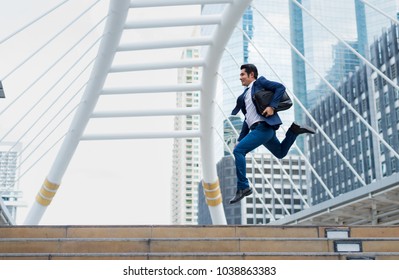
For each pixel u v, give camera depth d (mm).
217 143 155875
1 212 24562
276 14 191250
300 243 8727
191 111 30531
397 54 103562
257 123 8758
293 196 142750
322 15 193500
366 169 116375
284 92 8617
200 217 151250
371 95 116000
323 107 139250
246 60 176750
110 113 29297
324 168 135250
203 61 27375
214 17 24859
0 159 32750
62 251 8602
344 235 9297
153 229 9344
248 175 142500
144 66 26766
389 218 29469
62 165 31500
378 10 21219
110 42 24547
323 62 189000
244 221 136375
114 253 8055
